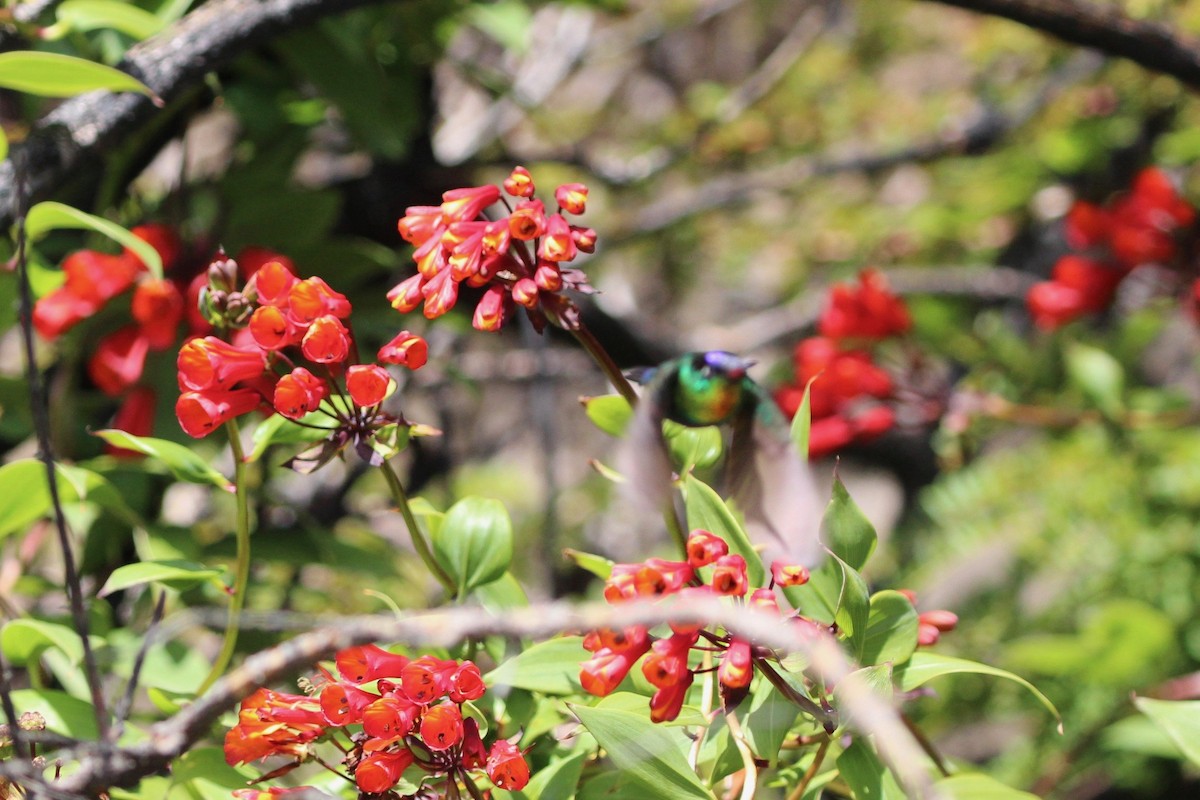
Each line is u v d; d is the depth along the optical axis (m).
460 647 1.66
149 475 1.82
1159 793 2.54
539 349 2.41
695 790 1.58
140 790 1.63
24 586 1.81
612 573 1.57
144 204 1.90
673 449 1.68
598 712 1.57
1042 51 3.33
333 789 1.63
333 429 1.61
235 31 1.76
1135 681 2.44
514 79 2.91
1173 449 2.64
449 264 1.60
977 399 2.27
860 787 1.59
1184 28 2.42
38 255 1.80
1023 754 2.62
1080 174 3.27
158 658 1.73
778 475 1.60
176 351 1.80
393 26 2.02
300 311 1.59
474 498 1.67
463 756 1.58
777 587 1.59
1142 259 2.13
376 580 1.84
